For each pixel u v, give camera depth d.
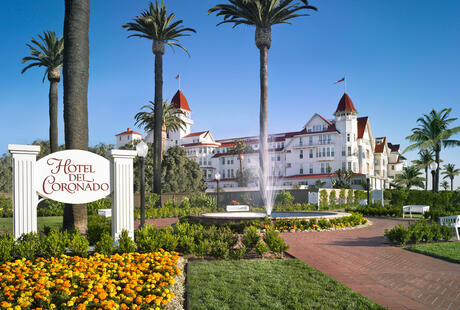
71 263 6.76
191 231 10.02
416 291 6.17
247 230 9.91
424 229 11.77
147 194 29.16
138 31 32.62
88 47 11.81
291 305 5.29
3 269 5.91
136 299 4.67
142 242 8.84
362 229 15.77
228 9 29.56
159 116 32.22
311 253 9.80
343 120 59.88
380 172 69.62
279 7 28.84
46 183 9.05
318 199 32.50
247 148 69.94
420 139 33.53
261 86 29.61
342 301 5.45
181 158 52.50
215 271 7.39
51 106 30.08
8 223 20.88
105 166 9.89
